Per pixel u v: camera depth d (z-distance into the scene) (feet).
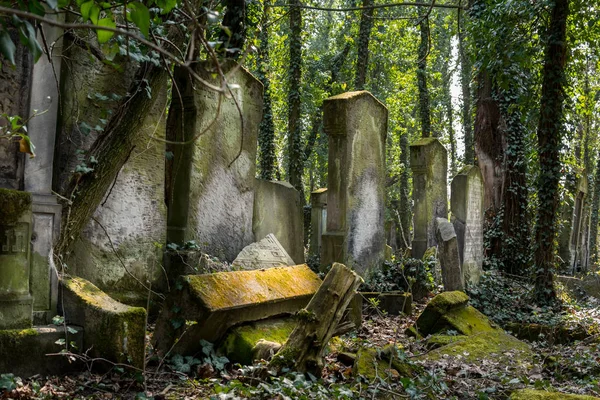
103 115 22.91
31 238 17.39
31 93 17.74
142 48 20.04
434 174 47.52
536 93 43.24
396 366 19.42
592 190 96.99
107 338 16.87
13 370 15.90
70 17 22.67
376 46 79.15
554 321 32.73
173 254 27.27
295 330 18.06
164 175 28.14
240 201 32.60
